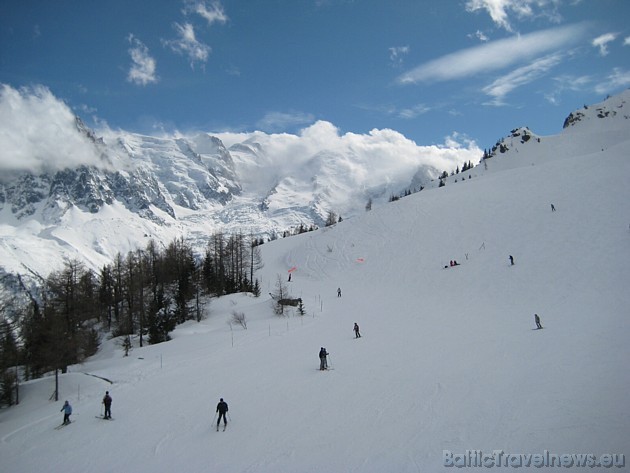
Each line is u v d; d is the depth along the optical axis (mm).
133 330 70688
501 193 100375
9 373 47875
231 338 51562
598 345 30797
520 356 31094
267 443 23188
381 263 90250
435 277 73250
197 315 69812
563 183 92438
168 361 44750
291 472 20000
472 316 48625
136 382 39000
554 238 70375
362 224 115688
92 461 24219
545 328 38156
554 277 57125
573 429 19734
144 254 109688
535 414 21734
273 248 142250
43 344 51594
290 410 27188
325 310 63812
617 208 72062
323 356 34500
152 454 23922
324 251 109188
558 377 25859
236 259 105125
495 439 20109
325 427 24109
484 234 83875
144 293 84500
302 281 95062
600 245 61906
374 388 28875
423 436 21469
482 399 24531
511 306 50781
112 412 31734
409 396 26641
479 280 65125
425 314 53188
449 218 97938
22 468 24797
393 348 38500
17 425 33844
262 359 40219
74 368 52688
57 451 26359
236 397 30656
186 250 108312
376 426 23312
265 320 60688
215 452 23078
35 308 65312
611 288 48438
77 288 68875
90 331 68312
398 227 104750
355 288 80062
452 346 36656
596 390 23172
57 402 39188
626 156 97000
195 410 29406
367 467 19516
